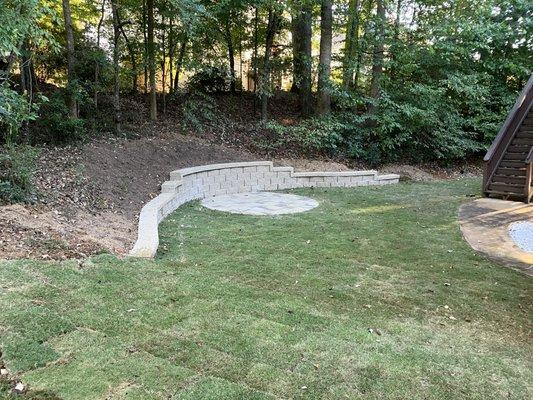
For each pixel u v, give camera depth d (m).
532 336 2.71
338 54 11.98
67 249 3.46
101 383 1.88
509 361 2.37
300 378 2.04
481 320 2.93
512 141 8.33
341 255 4.34
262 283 3.41
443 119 11.22
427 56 11.08
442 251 4.63
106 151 7.07
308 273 3.74
